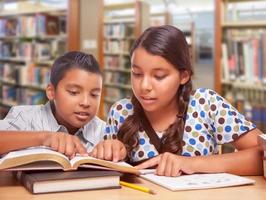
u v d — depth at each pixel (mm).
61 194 751
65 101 1210
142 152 1092
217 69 2805
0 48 5652
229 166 952
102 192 772
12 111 1364
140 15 5797
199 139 1103
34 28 4820
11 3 5387
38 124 1297
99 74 1253
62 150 870
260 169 961
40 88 4777
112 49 6246
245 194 778
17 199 717
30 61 4941
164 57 932
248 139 1082
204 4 6598
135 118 1103
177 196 755
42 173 787
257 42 2686
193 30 6551
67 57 1250
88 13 4086
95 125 1321
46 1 4629
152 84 949
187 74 1026
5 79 5496
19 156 777
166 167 911
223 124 1112
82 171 805
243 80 2750
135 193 770
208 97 1142
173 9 6848
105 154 917
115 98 6066
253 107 2746
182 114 1091
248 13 2875
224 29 2846
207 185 814
